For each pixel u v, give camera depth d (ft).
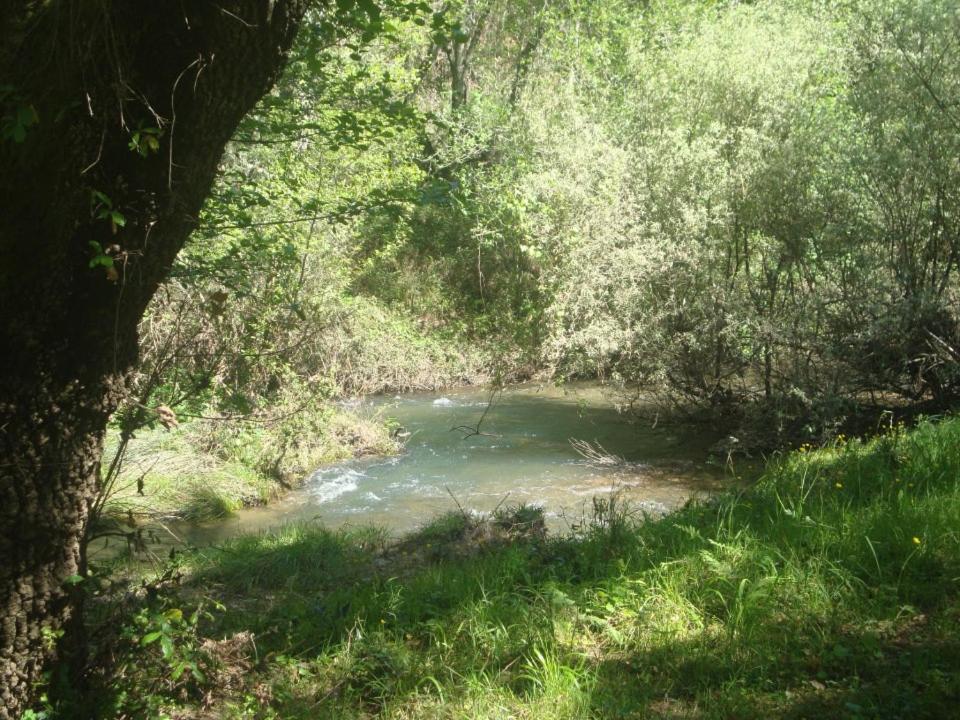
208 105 11.76
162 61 11.35
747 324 40.11
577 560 19.43
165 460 36.96
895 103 39.58
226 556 25.34
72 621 12.68
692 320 43.86
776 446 40.96
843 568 15.89
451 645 15.15
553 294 57.26
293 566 23.49
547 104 63.31
